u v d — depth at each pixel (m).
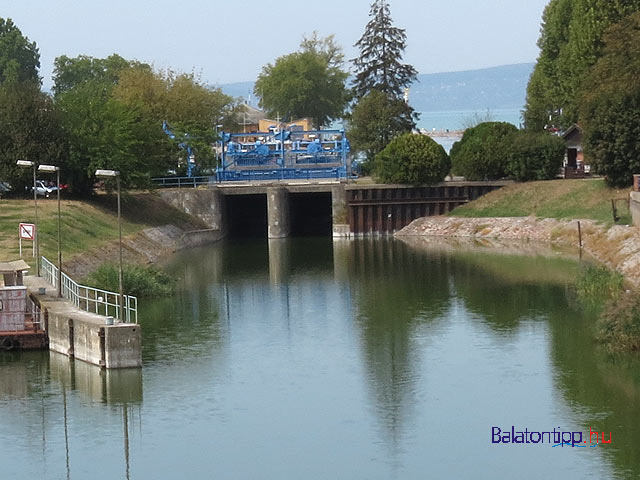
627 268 94.81
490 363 66.25
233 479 49.19
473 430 54.50
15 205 112.12
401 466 50.25
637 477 48.22
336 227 134.88
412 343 72.06
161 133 135.25
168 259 116.12
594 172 124.44
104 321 65.50
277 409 58.22
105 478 49.59
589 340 70.88
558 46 155.75
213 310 84.19
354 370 65.62
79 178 124.31
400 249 120.62
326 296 90.50
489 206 131.62
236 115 195.62
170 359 68.25
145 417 57.09
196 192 135.62
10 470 50.59
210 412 57.94
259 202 151.00
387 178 134.75
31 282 79.62
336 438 53.91
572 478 48.41
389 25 176.12
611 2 140.62
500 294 88.25
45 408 58.53
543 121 157.38
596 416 55.84
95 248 103.44
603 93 122.12
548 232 120.75
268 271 106.31
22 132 119.44
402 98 175.12
